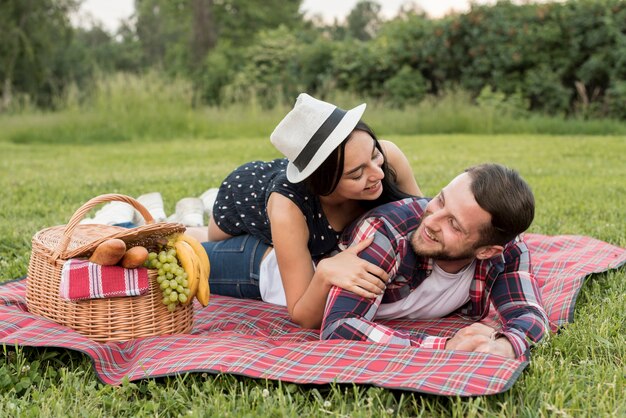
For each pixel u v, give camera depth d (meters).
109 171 8.84
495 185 2.51
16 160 10.38
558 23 15.22
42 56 27.77
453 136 13.39
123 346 2.77
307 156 2.79
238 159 10.14
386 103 16.58
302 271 2.96
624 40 14.31
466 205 2.52
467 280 2.93
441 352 2.40
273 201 3.01
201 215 4.88
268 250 3.42
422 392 2.15
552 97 15.11
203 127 14.81
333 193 2.93
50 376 2.48
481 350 2.42
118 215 4.57
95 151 11.92
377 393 2.19
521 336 2.54
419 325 3.05
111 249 2.69
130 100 14.93
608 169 8.12
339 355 2.44
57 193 6.81
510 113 14.84
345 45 18.56
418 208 2.89
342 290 2.71
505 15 15.91
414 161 9.21
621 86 14.06
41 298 2.94
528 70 15.51
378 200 3.14
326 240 3.13
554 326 2.87
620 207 5.62
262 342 2.77
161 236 2.90
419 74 16.98
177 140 14.08
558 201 5.98
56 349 2.64
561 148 10.56
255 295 3.48
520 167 8.41
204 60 22.95
